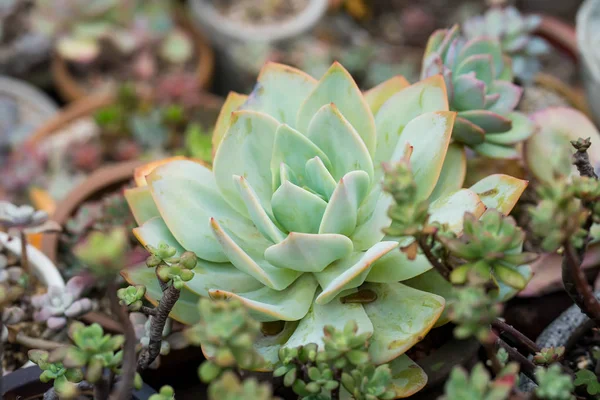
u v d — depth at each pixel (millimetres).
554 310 751
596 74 902
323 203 697
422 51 1111
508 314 752
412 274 688
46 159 980
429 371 696
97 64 1104
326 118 703
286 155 710
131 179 844
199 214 711
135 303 666
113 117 988
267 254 689
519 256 580
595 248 751
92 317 757
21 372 707
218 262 714
